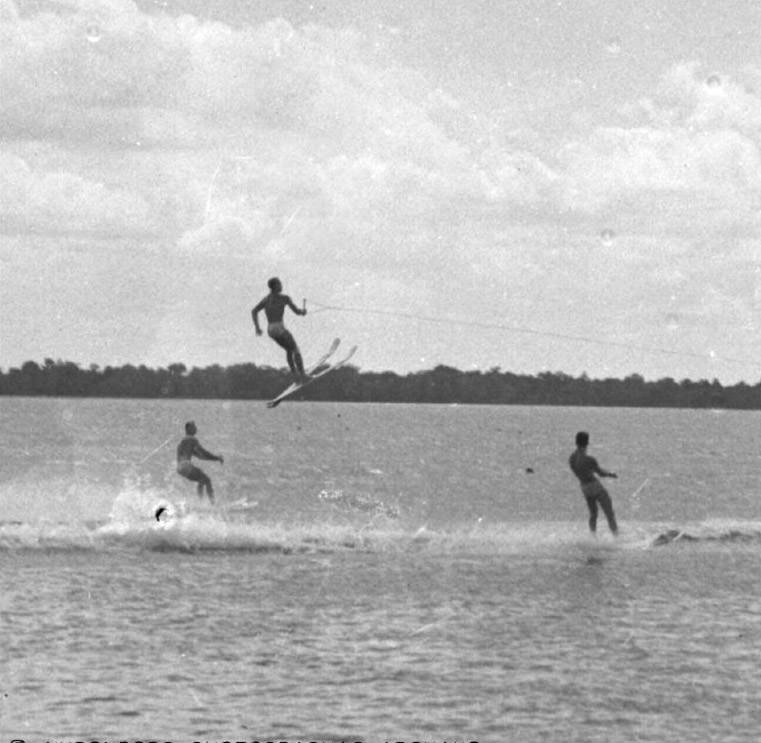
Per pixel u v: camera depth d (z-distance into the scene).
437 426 160.38
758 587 22.89
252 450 84.88
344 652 16.88
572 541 29.42
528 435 130.25
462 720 13.73
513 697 14.70
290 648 16.98
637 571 24.69
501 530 31.70
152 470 59.41
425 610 19.89
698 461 84.44
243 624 18.52
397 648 17.14
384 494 47.69
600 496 29.92
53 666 15.76
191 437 33.34
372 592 21.56
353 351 24.44
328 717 13.80
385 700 14.55
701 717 14.02
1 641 17.06
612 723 13.68
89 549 26.05
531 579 23.38
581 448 30.05
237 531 28.50
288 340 23.97
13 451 71.94
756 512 45.97
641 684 15.32
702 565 25.83
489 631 18.34
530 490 52.97
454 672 15.79
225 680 15.28
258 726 13.37
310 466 66.88
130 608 19.61
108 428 118.06
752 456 94.19
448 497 47.94
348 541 28.17
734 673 15.99
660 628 18.73
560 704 14.47
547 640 17.80
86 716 13.64
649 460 84.81
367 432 129.75
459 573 23.94
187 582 22.22
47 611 19.23
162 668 15.78
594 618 19.45
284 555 25.98
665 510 46.25
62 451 73.38
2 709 13.88
